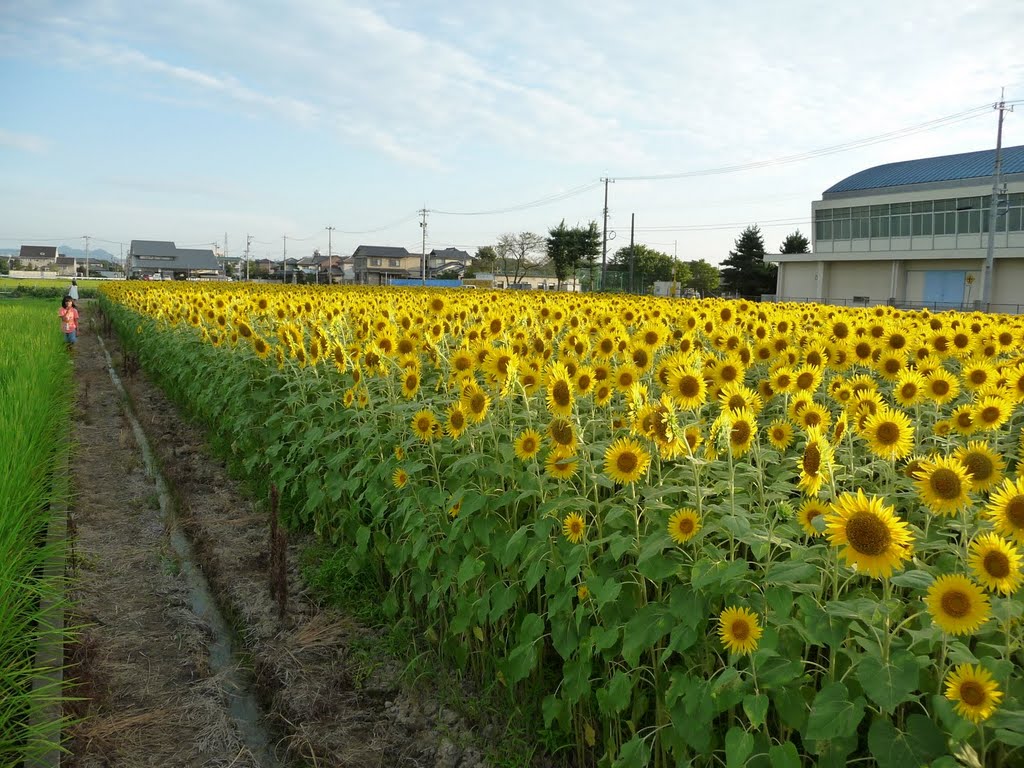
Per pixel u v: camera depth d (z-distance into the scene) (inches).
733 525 113.6
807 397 162.9
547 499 160.6
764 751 108.9
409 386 205.9
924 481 108.6
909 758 89.3
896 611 106.3
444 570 176.9
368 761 156.5
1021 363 185.9
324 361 267.9
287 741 162.7
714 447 126.3
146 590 228.7
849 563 96.0
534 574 144.2
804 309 492.4
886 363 209.3
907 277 2461.9
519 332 279.3
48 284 3112.7
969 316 476.1
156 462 363.9
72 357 795.4
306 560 244.5
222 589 229.1
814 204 2751.0
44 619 189.8
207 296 611.5
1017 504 94.8
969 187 2331.4
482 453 176.1
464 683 178.4
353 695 177.6
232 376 337.1
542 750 154.7
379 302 518.0
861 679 93.2
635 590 136.3
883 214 2556.6
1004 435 154.9
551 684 162.2
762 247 3152.1
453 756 156.6
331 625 206.8
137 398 537.3
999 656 105.3
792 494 163.3
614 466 130.9
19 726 147.8
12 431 252.1
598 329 284.7
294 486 262.7
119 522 283.7
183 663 191.0
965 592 87.6
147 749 157.4
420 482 192.5
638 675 128.9
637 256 4001.0
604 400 172.6
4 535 187.3
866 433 133.6
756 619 106.9
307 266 6889.8
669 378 150.0
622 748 123.2
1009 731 82.7
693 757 121.6
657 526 140.2
